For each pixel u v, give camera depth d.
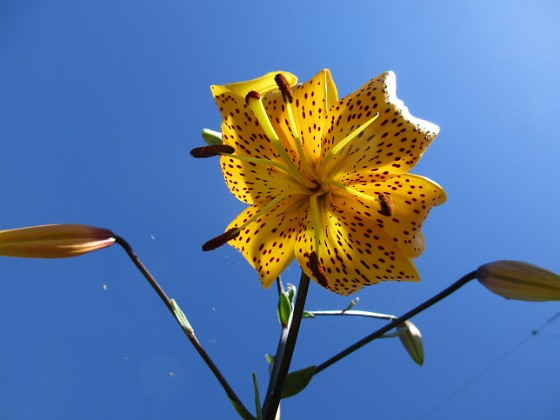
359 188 0.24
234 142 0.26
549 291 0.22
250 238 0.25
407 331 0.30
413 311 0.24
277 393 0.23
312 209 0.24
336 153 0.24
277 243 0.25
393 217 0.23
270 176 0.26
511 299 0.23
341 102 0.24
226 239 0.24
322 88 0.24
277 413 0.25
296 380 0.24
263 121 0.24
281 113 0.25
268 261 0.25
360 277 0.24
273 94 0.25
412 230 0.23
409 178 0.23
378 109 0.23
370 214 0.24
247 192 0.26
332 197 0.25
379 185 0.24
